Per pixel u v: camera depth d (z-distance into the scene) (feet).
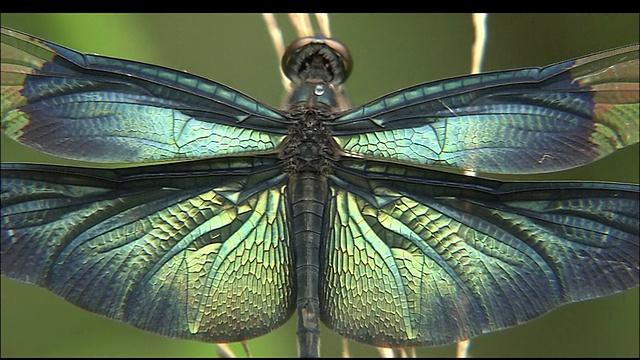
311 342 0.67
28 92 0.68
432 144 0.70
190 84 0.70
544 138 0.69
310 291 0.68
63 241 0.67
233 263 0.69
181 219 0.69
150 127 0.69
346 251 0.70
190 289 0.68
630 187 0.68
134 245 0.68
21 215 0.67
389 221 0.70
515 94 0.70
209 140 0.70
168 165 0.69
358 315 0.68
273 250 0.69
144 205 0.69
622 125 0.68
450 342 0.68
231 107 0.70
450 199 0.70
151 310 0.67
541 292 0.68
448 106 0.70
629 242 0.67
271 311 0.68
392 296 0.69
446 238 0.69
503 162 0.69
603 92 0.69
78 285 0.67
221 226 0.69
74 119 0.69
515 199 0.69
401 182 0.70
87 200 0.68
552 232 0.68
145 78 0.69
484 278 0.68
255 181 0.70
